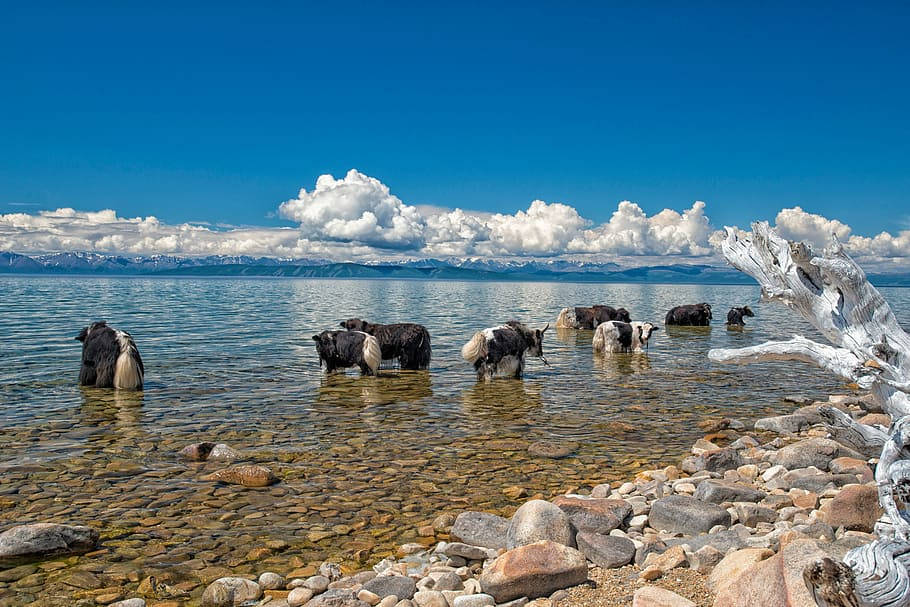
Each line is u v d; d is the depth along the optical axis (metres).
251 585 6.34
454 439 12.30
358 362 19.50
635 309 66.75
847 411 14.75
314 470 10.27
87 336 17.12
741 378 19.81
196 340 27.39
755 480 9.95
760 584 4.90
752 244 7.59
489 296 99.56
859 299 6.67
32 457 10.64
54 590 6.37
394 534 7.88
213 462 10.57
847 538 6.30
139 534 7.73
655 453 11.59
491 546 7.43
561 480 10.02
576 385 18.45
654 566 6.41
